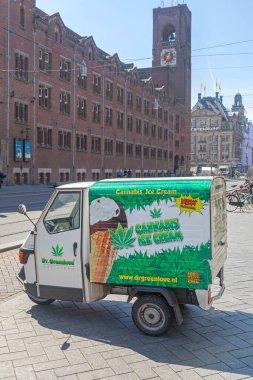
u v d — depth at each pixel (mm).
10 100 36188
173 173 80812
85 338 5316
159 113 73875
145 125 67438
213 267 5227
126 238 5363
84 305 6551
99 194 5457
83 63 43875
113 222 5410
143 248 5297
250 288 7367
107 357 4793
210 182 5105
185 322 5867
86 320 5934
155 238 5238
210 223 5016
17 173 37500
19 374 4410
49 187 36344
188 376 4375
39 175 40469
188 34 90125
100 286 5809
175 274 5164
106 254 5461
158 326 5348
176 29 86812
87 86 48938
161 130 74938
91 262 5535
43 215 5871
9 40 35875
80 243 5602
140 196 5293
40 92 40656
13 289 7277
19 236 12305
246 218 17594
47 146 41469
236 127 140250
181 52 86938
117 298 6891
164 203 5191
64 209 5758
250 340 5270
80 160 47656
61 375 4395
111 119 55375
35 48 39500
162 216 5195
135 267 5336
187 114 90188
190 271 5098
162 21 87812
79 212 5613
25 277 6078
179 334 5449
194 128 139500
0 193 28125
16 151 36781
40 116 40406
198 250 5059
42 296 5914
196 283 5078
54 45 42469
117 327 5684
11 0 36062
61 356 4812
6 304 6539
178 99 84250
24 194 28484
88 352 4918
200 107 139250
